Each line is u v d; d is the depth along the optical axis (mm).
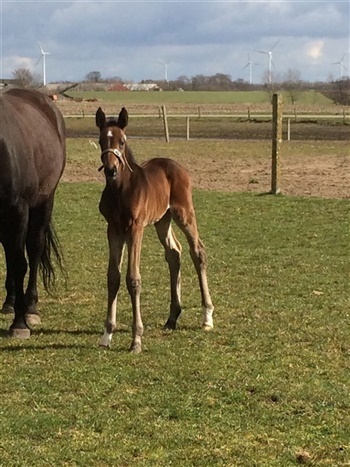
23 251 5621
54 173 6207
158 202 5293
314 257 8000
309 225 9664
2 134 5387
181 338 5438
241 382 4582
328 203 11188
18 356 5078
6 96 6098
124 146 4957
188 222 5566
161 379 4637
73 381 4609
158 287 6844
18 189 5512
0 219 5602
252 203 11250
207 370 4777
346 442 3863
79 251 8297
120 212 5027
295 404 4281
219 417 4121
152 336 5488
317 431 3973
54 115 6645
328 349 5191
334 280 7059
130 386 4543
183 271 7426
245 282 7008
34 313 5961
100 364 4891
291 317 5906
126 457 3713
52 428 3979
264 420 4086
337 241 8766
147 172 5262
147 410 4207
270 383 4559
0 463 3639
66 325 5824
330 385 4543
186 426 4020
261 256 8055
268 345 5262
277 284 6922
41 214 6215
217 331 5590
